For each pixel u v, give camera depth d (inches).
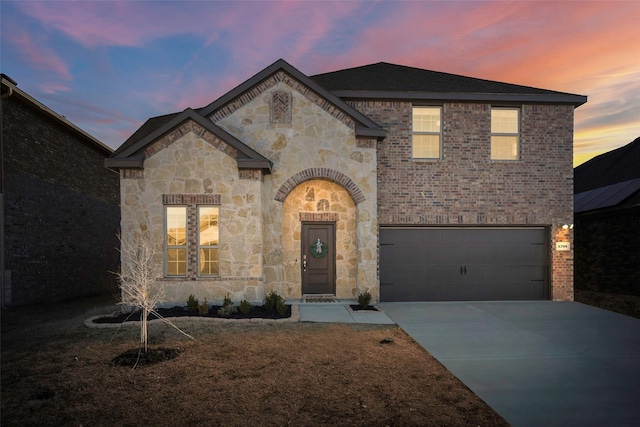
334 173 443.2
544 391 210.2
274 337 297.3
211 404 186.7
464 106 474.9
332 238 463.2
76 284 581.0
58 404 184.5
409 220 465.7
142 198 409.1
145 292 269.1
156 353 249.8
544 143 479.2
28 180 474.0
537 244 483.2
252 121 442.3
